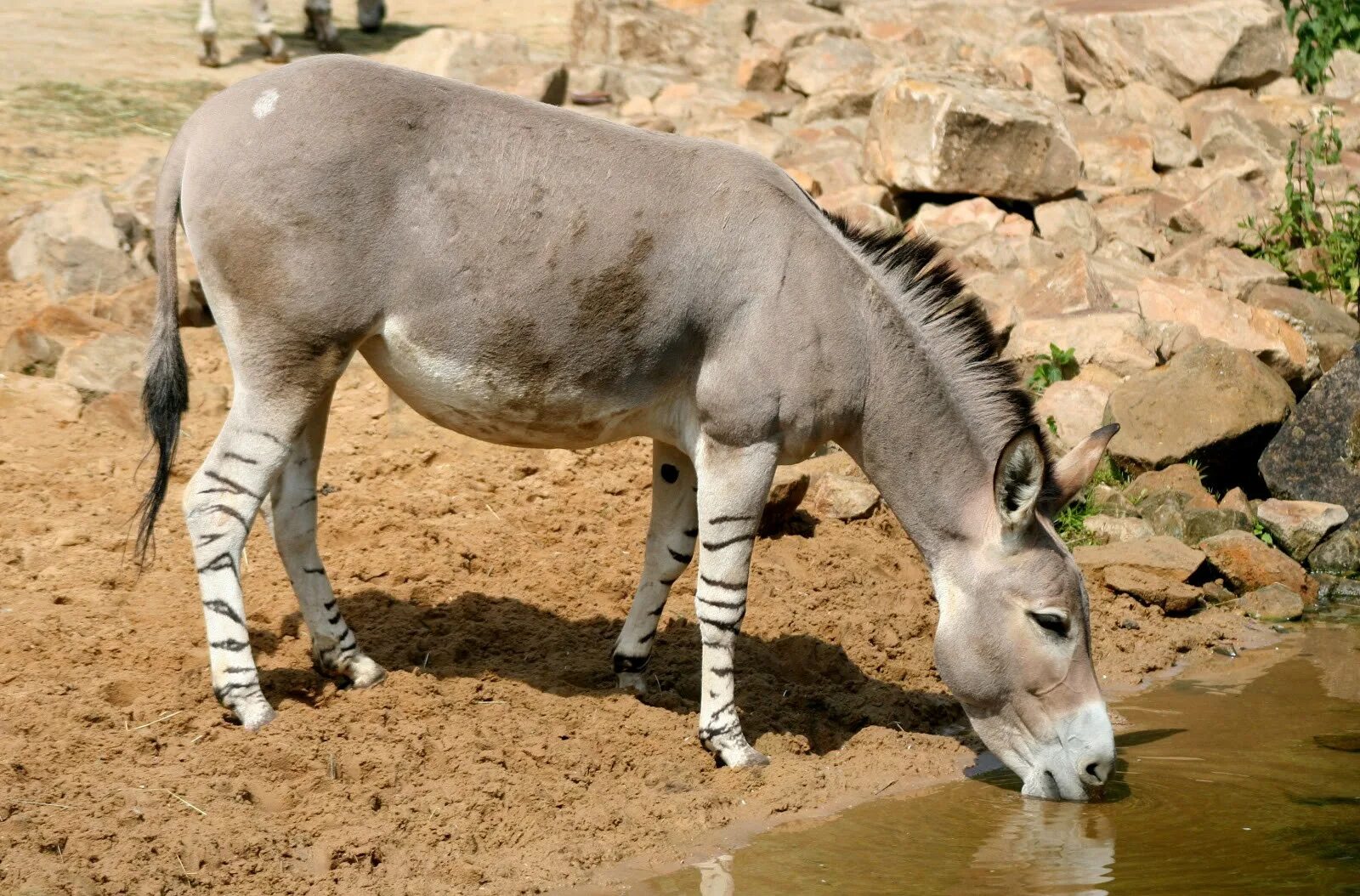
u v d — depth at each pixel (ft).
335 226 18.60
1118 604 28.02
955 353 19.93
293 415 19.24
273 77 19.34
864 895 16.98
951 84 41.63
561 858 17.43
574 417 19.76
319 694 20.77
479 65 47.85
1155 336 34.94
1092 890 17.15
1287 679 25.25
